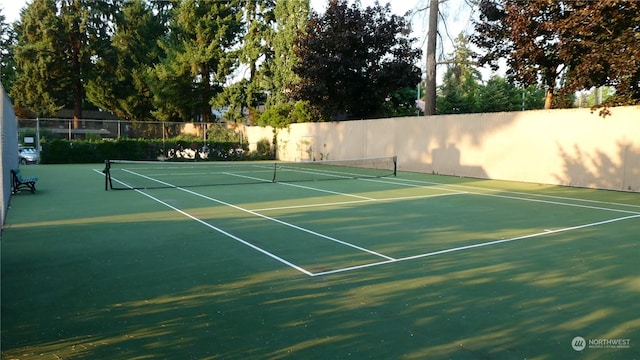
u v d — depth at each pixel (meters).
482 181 16.52
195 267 5.41
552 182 15.40
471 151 18.02
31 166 22.64
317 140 26.42
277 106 29.86
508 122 16.62
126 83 38.72
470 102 35.56
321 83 23.97
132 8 38.38
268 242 6.73
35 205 10.21
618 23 12.98
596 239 7.07
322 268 5.40
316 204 10.59
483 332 3.60
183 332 3.56
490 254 6.10
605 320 3.86
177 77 32.91
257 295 4.45
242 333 3.55
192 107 34.94
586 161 14.44
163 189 13.55
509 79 17.86
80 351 3.23
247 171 21.08
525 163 16.14
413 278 5.02
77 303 4.20
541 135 15.63
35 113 36.91
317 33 24.95
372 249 6.34
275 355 3.17
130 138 27.19
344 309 4.08
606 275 5.18
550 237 7.20
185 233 7.32
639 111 13.14
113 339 3.44
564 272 5.29
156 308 4.09
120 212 9.32
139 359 3.11
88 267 5.38
